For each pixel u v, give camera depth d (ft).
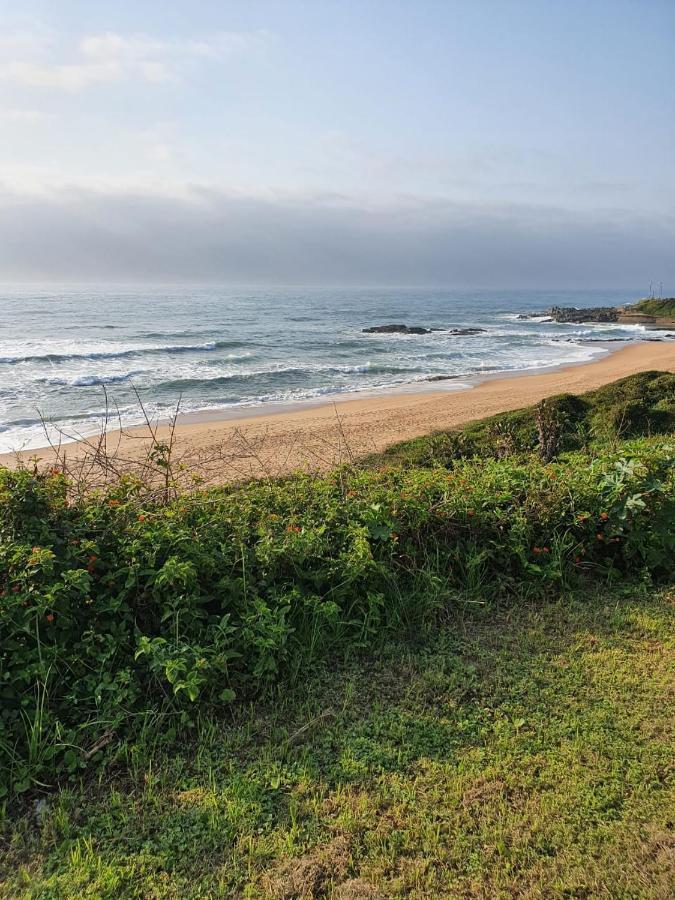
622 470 16.52
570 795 8.89
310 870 7.86
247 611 12.06
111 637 10.98
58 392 70.74
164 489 15.28
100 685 10.39
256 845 8.23
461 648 12.76
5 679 10.01
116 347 116.47
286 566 13.42
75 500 14.73
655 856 7.89
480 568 15.33
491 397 68.39
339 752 10.02
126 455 41.01
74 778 9.47
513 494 16.87
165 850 8.21
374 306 362.33
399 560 14.89
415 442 36.78
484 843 8.20
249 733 10.39
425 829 8.38
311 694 11.38
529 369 101.45
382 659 12.51
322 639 12.51
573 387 73.82
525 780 9.19
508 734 10.17
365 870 7.87
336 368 97.91
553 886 7.56
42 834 8.46
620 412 34.45
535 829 8.35
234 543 13.43
